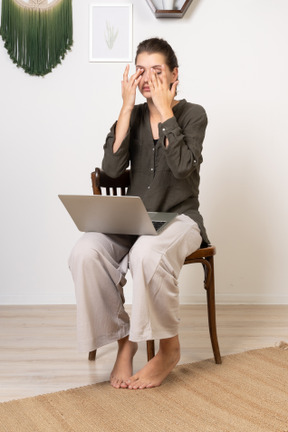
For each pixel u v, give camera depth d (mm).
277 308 2896
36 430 1390
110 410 1517
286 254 3023
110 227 1729
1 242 2992
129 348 1754
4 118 2953
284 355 2033
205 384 1719
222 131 2963
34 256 2998
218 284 3025
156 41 1878
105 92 2945
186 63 2938
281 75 2945
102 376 1823
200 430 1392
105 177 2006
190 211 1883
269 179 2988
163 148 1759
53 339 2287
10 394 1662
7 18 2900
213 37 2932
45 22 2902
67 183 2979
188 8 2922
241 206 2994
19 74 2936
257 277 3023
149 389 1674
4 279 3002
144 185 1909
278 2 2930
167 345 1701
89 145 2963
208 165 2975
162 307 1635
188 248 1770
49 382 1768
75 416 1478
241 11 2930
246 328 2467
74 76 2938
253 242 3012
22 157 2967
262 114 2959
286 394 1641
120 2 2908
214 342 1930
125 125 1887
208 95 2949
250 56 2943
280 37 2938
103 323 1670
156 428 1401
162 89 1786
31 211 2986
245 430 1395
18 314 2748
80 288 1629
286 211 3004
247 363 1933
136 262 1609
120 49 2920
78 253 1644
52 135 2961
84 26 2926
